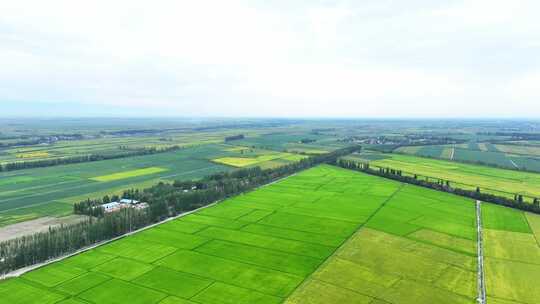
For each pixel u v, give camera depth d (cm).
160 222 12250
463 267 8900
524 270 8800
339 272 8531
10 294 7488
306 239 10644
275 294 7506
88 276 8294
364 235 10994
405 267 8831
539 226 12206
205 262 9044
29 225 12069
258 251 9750
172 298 7350
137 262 9050
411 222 12288
